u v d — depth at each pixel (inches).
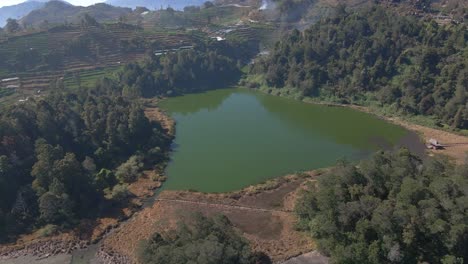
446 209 2763.3
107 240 3361.2
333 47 7504.9
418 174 3193.9
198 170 4611.2
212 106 7101.4
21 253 3223.4
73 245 3314.5
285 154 5004.9
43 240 3363.7
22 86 6988.2
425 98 5885.8
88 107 5241.1
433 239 2709.2
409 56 6791.3
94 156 4596.5
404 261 2696.9
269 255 3070.9
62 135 4576.8
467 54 6023.6
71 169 3752.5
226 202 3875.5
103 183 4062.5
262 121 6254.9
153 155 4933.6
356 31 7485.2
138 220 3629.4
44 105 4773.6
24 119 4365.2
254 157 4936.0
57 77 7480.3
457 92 5497.1
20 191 3693.4
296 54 7682.1
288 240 3250.5
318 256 3034.0
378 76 6766.7
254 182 4291.3
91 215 3718.0
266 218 3587.6
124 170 4409.5
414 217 2711.6
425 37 6806.1
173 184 4296.3
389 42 6993.1
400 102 6166.3
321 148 5172.2
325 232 2982.3
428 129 5585.6
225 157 4953.3
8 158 3828.7
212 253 2561.5
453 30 6712.6
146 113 6673.2
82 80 7564.0
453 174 3221.0
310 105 6939.0
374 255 2645.2
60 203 3585.1
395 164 3243.1
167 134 5693.9
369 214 2834.6
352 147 5177.2
